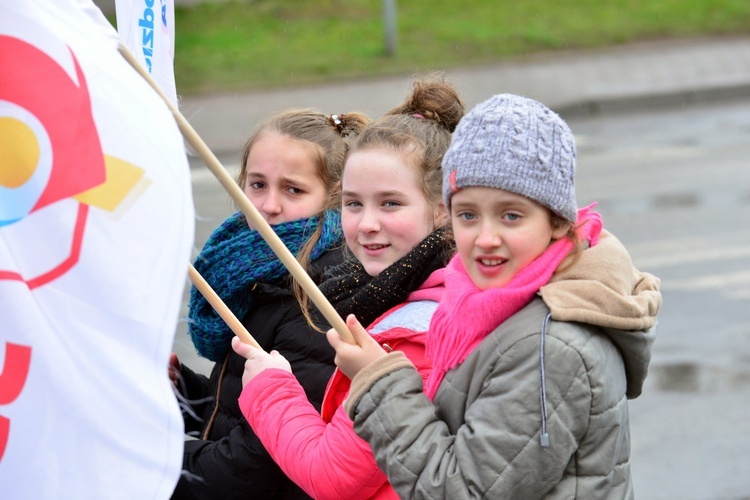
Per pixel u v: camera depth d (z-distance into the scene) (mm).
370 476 2934
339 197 3838
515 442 2572
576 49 21703
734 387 7613
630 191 13578
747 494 6246
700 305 9305
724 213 12367
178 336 7910
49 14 2432
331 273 3574
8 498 2281
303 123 3926
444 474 2639
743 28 22984
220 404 3678
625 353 2738
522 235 2693
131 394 2301
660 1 24500
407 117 3527
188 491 3434
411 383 2781
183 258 2342
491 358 2676
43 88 2381
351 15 23594
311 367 3463
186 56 21172
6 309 2264
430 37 22141
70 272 2320
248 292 3623
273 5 24125
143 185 2367
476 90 19234
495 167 2666
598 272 2695
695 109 18875
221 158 15742
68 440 2289
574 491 2623
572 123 18344
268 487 3387
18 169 2355
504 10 23875
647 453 6750
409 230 3355
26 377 2275
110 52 2486
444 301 2895
